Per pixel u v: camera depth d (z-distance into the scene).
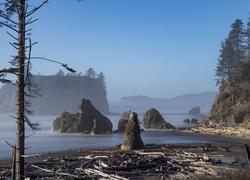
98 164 22.56
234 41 95.19
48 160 25.55
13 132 69.88
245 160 24.64
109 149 34.88
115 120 135.75
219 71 100.50
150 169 21.52
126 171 20.97
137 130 34.41
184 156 26.73
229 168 20.25
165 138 49.28
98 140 49.38
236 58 92.62
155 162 23.84
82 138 53.12
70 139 51.03
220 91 95.19
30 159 27.39
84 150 33.56
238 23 95.12
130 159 24.42
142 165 22.33
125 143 34.38
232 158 25.81
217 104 89.12
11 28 6.68
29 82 7.02
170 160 24.47
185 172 20.16
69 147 39.06
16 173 6.80
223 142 41.94
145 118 81.31
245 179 9.29
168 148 34.22
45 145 41.53
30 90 7.20
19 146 6.81
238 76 87.25
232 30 95.88
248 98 78.00
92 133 64.50
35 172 19.73
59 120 70.56
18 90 6.75
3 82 6.54
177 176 18.33
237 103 79.12
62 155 30.75
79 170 21.05
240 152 30.80
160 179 16.28
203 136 52.09
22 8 6.71
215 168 21.08
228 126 64.75
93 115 69.69
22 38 6.68
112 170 20.84
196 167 21.91
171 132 63.22
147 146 36.31
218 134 54.78
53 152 33.66
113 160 24.45
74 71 6.73
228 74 95.62
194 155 27.03
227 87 91.69
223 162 23.52
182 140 45.69
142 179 18.05
